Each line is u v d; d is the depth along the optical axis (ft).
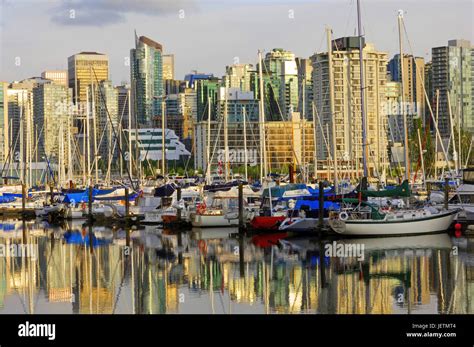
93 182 499.92
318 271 193.67
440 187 395.96
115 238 282.36
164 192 342.85
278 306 154.30
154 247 250.98
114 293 172.24
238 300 161.38
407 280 178.81
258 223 274.36
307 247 237.86
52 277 194.39
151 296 167.94
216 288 175.01
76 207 375.25
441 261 204.13
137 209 342.03
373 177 483.10
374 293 165.07
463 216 270.05
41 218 389.39
